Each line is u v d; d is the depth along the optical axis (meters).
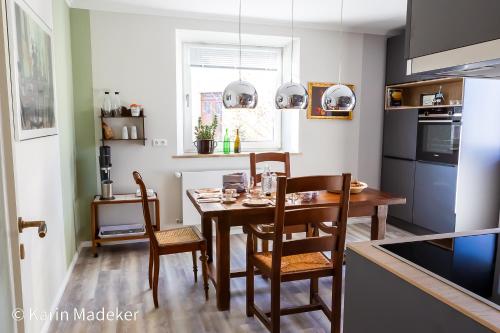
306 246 2.18
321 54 4.58
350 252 1.42
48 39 2.56
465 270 1.43
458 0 1.03
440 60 1.10
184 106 4.54
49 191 2.55
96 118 3.91
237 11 3.99
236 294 2.91
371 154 4.94
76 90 3.82
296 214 2.11
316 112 4.64
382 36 4.80
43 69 2.38
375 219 3.07
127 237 3.78
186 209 4.22
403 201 2.98
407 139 4.49
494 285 1.44
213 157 4.36
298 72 4.54
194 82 4.58
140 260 3.62
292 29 4.42
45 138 2.47
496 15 0.92
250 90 2.98
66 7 3.53
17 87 1.80
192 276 3.24
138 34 3.96
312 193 2.92
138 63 3.98
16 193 1.22
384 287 1.22
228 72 4.68
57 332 2.36
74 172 3.70
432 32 1.13
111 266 3.46
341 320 2.56
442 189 4.02
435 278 1.11
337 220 2.22
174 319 2.52
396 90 4.81
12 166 1.20
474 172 3.89
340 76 4.69
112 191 4.00
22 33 1.92
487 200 3.99
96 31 3.83
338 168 4.81
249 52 4.75
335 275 2.28
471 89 3.75
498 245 1.51
